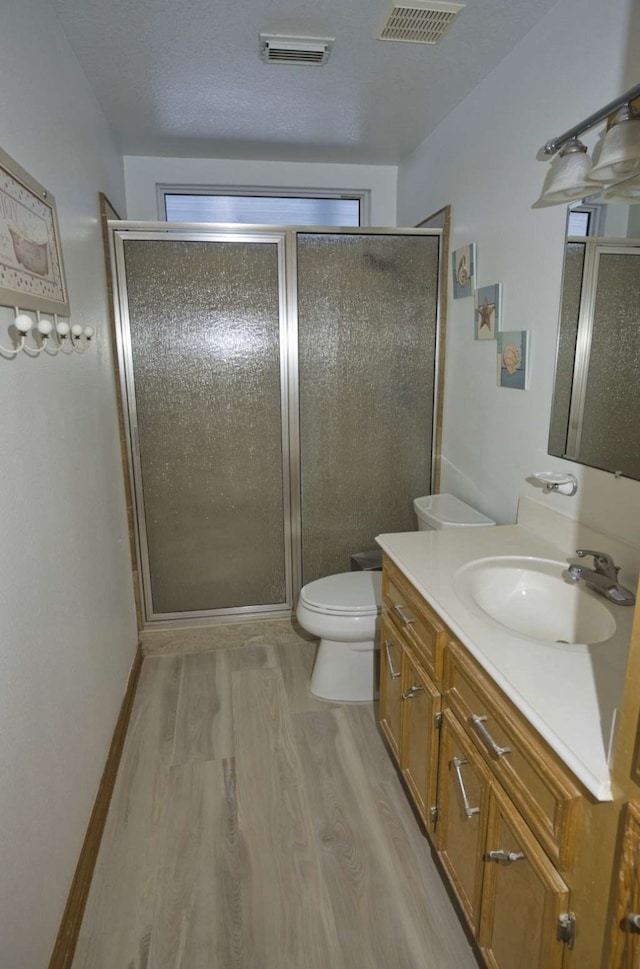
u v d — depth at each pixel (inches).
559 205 64.3
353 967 51.2
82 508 67.3
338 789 72.0
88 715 64.4
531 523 71.5
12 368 46.3
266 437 102.0
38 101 57.0
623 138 46.1
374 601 87.0
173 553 104.0
